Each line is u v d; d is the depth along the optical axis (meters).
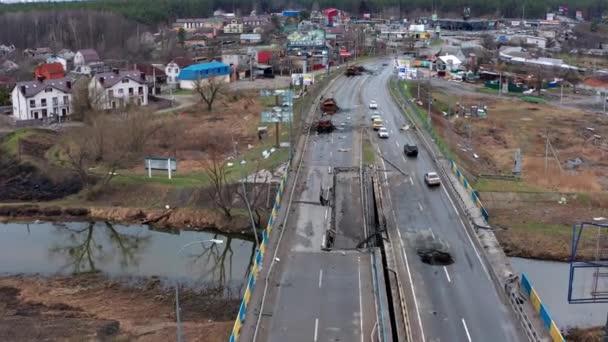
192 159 105.00
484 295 51.97
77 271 69.75
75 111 131.25
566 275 64.69
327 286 53.72
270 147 101.06
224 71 182.50
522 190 84.12
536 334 44.69
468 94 171.25
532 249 70.75
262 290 52.75
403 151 95.25
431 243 62.38
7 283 66.44
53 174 98.25
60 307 60.84
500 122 136.75
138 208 86.44
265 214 79.88
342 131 107.44
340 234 67.06
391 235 64.50
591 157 112.25
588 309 56.66
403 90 147.12
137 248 76.19
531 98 168.00
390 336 45.06
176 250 75.06
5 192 95.25
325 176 83.44
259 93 156.62
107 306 60.94
